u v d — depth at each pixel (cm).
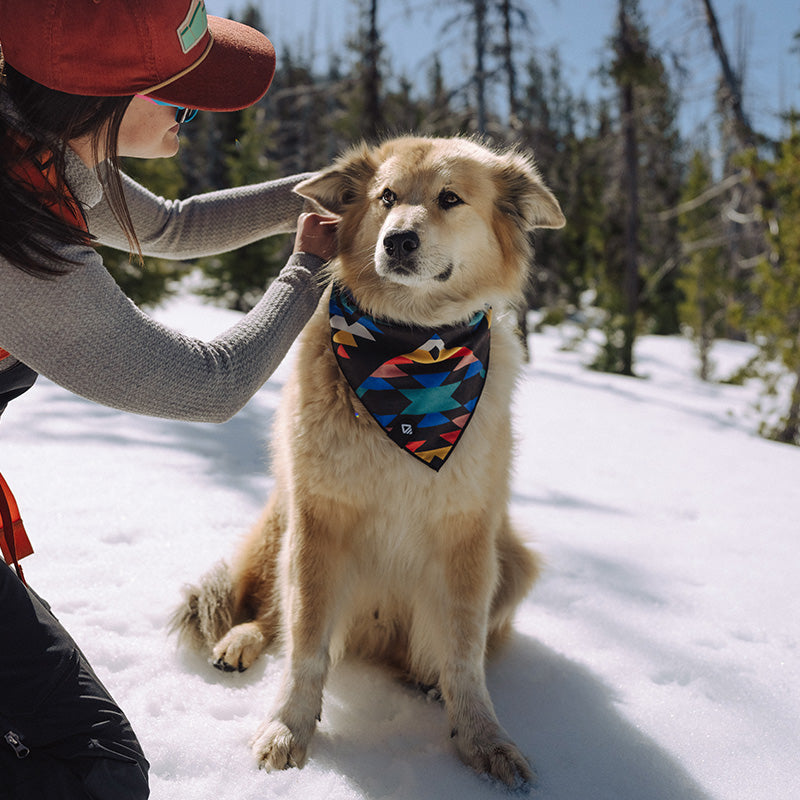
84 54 120
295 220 244
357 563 232
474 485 215
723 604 307
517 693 230
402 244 219
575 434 700
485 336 225
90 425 485
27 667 130
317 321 229
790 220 1026
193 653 234
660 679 244
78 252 133
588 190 2470
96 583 266
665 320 2691
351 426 213
